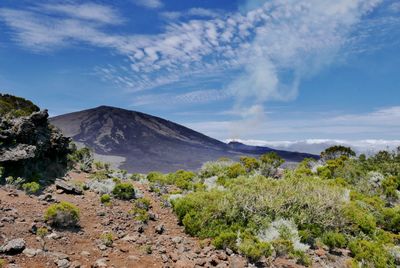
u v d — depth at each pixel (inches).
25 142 639.1
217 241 388.5
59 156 823.7
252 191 566.9
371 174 1051.9
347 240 483.5
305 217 508.4
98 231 394.9
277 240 403.9
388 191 862.5
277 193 597.0
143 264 310.2
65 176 729.6
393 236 544.7
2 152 558.3
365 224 542.3
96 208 494.0
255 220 482.6
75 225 394.3
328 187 655.8
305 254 403.5
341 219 535.5
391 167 1206.9
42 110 776.3
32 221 362.0
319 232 490.3
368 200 727.1
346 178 1038.4
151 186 745.6
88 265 288.5
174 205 569.9
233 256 362.6
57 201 483.2
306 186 641.6
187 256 344.5
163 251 356.8
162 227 454.3
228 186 789.2
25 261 267.7
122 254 330.3
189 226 457.1
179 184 872.3
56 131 856.9
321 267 375.6
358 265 390.6
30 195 481.1
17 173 566.3
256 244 382.0
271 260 364.8
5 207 384.8
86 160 981.2
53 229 361.1
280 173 1197.1
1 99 887.7
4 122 641.0
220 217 489.7
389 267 406.6
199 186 836.6
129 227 436.8
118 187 604.1
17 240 288.4
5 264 253.3
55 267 271.1
